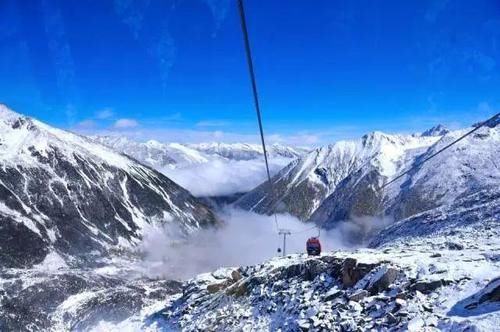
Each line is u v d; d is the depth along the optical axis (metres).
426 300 23.80
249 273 47.34
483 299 21.19
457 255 30.28
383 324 23.36
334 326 25.72
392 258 31.09
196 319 42.75
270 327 31.48
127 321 53.84
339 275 32.88
